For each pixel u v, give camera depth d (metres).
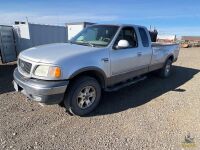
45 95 3.71
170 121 4.25
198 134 3.79
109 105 4.94
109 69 4.70
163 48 7.05
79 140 3.46
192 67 10.68
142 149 3.31
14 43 10.88
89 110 4.41
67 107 4.18
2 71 8.03
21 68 4.26
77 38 5.47
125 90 6.13
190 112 4.75
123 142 3.46
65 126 3.88
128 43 4.88
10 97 5.12
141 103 5.16
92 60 4.26
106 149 3.27
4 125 3.78
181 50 22.28
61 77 3.79
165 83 7.14
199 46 30.94
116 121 4.16
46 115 4.27
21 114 4.25
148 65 6.29
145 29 6.11
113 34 4.98
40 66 3.82
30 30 11.18
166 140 3.57
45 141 3.39
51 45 4.96
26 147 3.21
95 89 4.43
